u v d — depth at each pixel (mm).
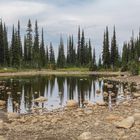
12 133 17328
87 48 144750
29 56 130875
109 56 129125
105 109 26219
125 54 125625
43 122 20562
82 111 25703
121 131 16922
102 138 15719
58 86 52594
